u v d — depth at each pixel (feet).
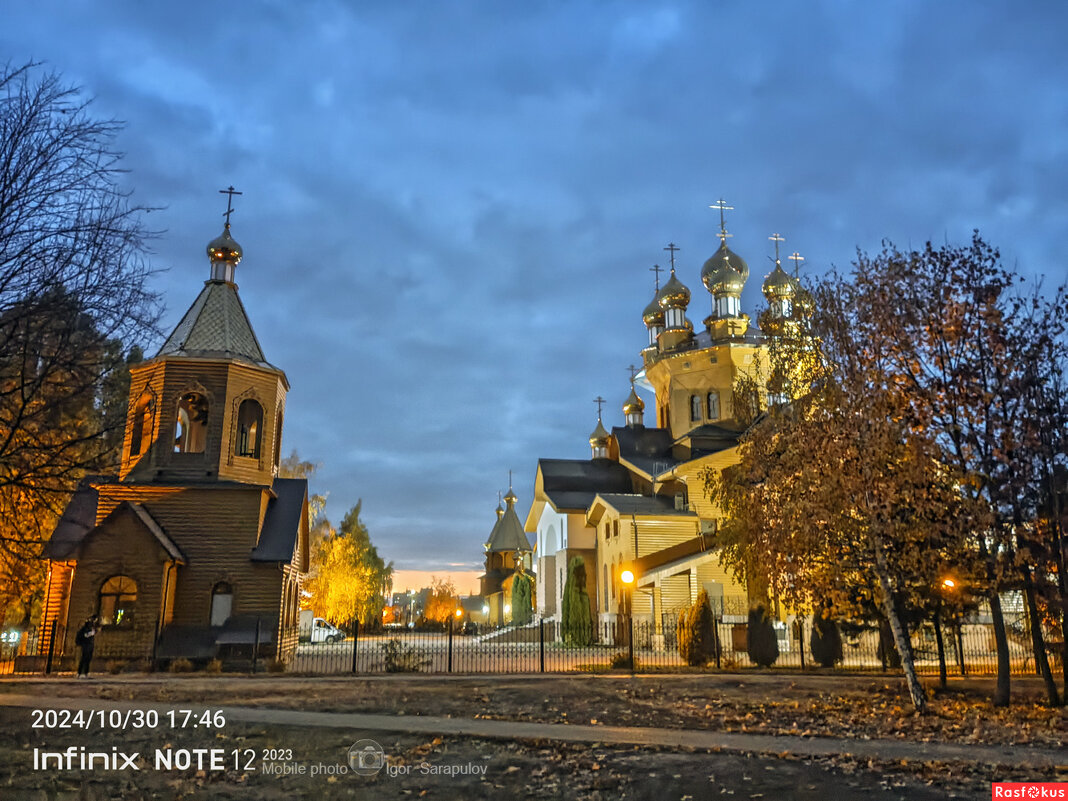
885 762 36.96
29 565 55.93
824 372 62.80
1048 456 56.08
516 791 32.27
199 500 91.71
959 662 84.53
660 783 33.47
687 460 162.50
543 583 185.47
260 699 55.47
